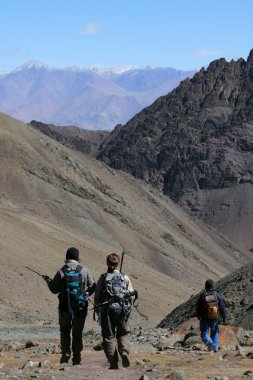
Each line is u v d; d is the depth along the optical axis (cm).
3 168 17500
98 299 1159
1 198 14412
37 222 12231
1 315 5941
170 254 17975
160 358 1398
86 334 3434
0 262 7875
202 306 1645
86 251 11719
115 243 16562
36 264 8644
